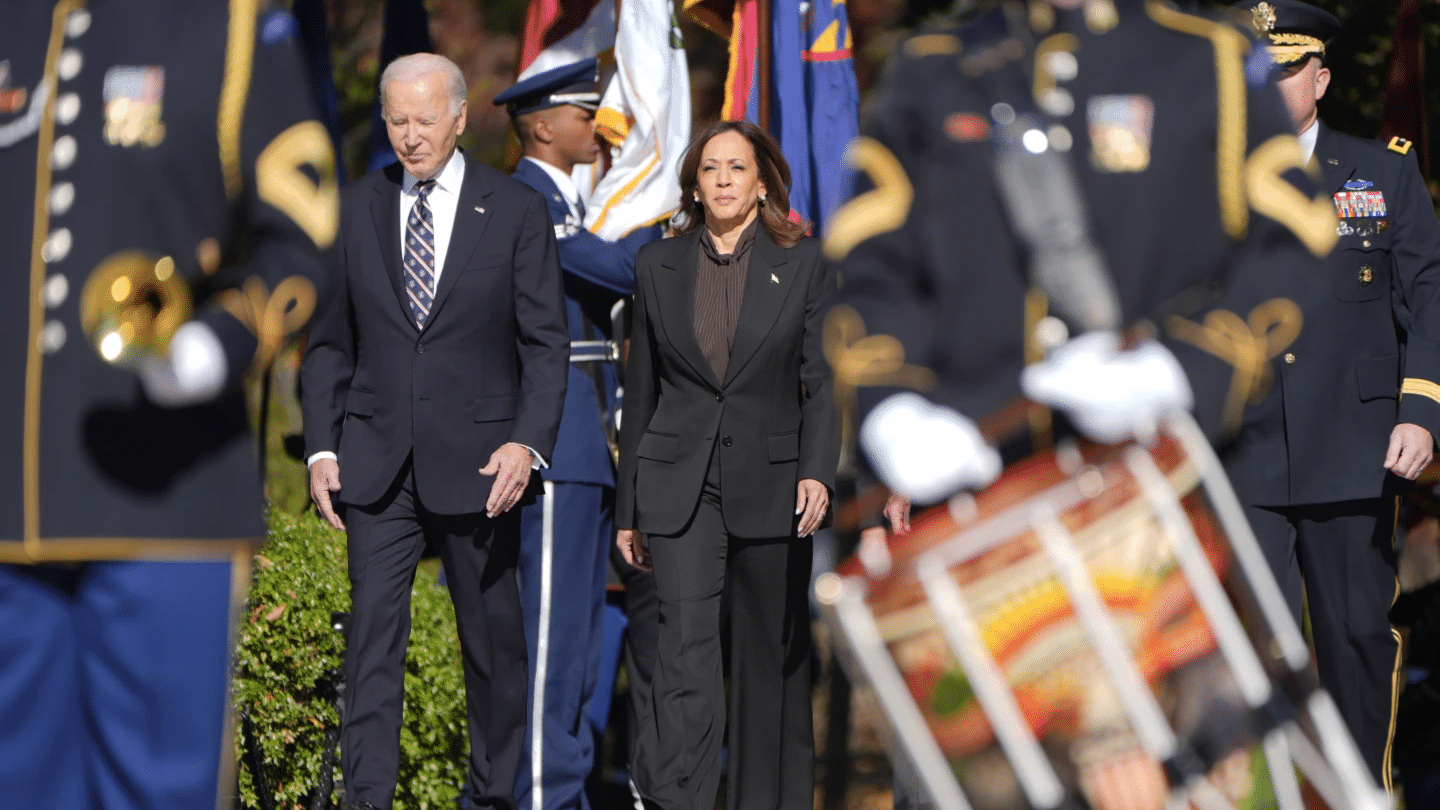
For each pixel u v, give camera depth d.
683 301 20.31
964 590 11.20
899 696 11.18
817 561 22.14
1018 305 11.84
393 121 19.22
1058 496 11.35
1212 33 12.19
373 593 19.30
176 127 11.84
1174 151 11.91
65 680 12.11
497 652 19.66
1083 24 12.16
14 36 12.20
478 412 19.36
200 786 11.96
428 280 19.47
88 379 11.82
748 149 20.17
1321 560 20.12
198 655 12.00
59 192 11.90
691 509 19.98
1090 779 11.03
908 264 12.14
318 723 20.22
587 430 21.36
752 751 20.48
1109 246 11.86
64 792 12.12
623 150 23.02
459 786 22.98
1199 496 11.35
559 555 20.95
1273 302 11.78
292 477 32.72
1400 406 19.53
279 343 11.99
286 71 12.15
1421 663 23.55
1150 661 11.12
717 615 20.12
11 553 11.83
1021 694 11.07
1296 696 11.33
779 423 20.16
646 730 20.11
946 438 11.49
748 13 24.28
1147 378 11.35
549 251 19.75
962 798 11.09
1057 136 11.91
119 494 11.81
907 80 12.23
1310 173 12.20
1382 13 31.73
